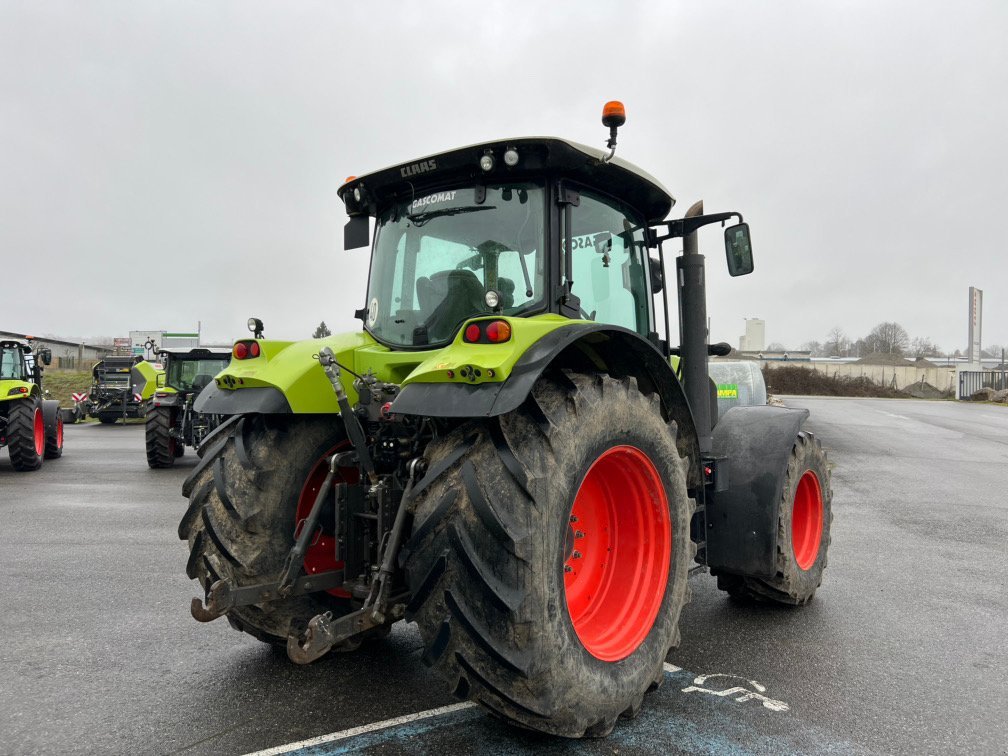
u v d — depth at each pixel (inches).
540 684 93.7
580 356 120.1
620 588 120.0
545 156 122.0
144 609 173.9
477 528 93.9
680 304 161.0
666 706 121.9
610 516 123.0
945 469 470.3
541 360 96.3
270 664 139.2
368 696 124.9
